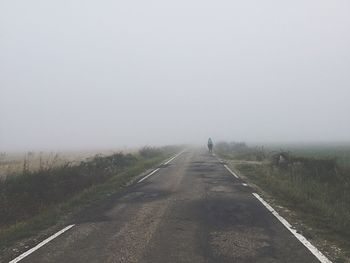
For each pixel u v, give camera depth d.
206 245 8.07
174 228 9.61
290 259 7.13
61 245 8.29
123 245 8.14
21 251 7.99
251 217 10.80
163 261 7.07
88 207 12.88
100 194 15.64
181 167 28.84
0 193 12.42
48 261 7.23
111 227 9.85
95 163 22.91
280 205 12.65
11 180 13.90
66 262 7.14
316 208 11.76
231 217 10.83
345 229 9.25
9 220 11.65
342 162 23.58
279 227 9.60
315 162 18.39
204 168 27.66
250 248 7.83
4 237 9.21
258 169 24.19
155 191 16.27
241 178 20.84
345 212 10.66
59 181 15.55
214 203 13.08
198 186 17.61
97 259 7.25
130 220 10.64
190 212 11.62
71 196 15.19
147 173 24.53
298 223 10.03
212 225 9.88
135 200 14.04
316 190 14.26
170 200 13.88
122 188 17.52
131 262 7.04
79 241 8.57
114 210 12.18
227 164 31.55
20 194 13.02
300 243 8.16
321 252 7.54
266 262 6.98
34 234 9.46
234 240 8.44
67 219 11.06
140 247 7.97
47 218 11.12
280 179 18.39
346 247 7.90
